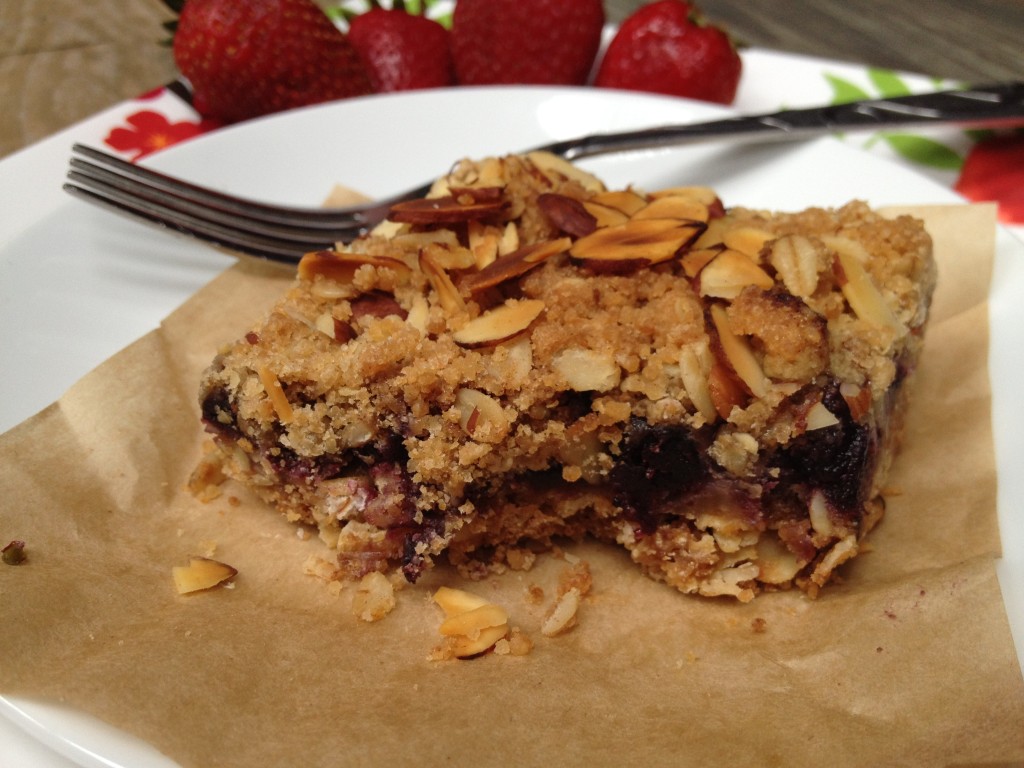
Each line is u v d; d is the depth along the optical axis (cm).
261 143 18
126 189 16
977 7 29
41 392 14
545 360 12
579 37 22
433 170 18
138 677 11
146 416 14
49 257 15
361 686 11
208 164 17
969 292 15
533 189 15
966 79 25
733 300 12
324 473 13
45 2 25
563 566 13
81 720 10
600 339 12
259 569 13
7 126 22
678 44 21
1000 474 13
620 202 15
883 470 13
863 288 13
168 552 13
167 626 12
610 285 13
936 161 20
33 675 10
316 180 18
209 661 11
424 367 12
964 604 12
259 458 13
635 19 22
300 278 13
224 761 10
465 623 12
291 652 12
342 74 21
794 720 11
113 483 13
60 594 11
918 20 28
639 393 12
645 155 18
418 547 13
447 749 10
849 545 12
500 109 19
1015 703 11
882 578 12
